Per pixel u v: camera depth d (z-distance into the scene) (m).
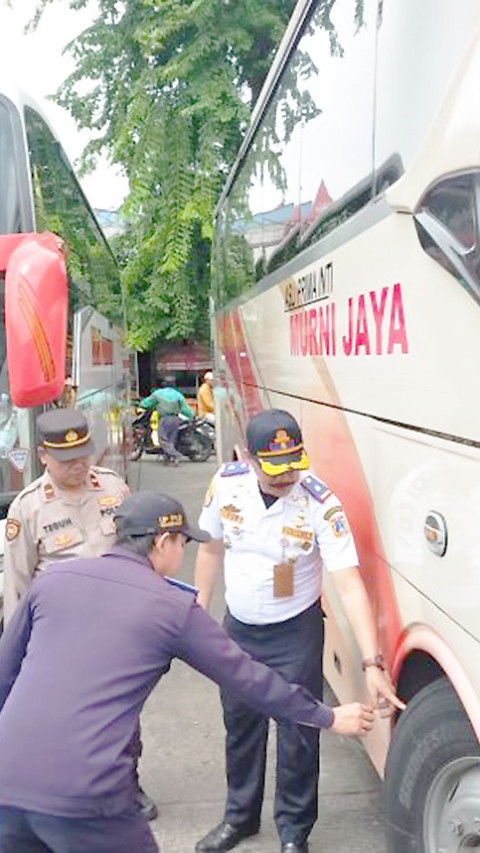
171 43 13.45
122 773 2.23
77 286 6.29
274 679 2.41
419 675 2.80
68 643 2.31
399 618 2.76
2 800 2.24
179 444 16.34
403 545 2.67
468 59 2.13
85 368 6.51
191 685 5.37
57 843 2.24
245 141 6.49
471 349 2.10
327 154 3.67
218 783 4.13
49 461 3.49
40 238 4.25
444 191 2.22
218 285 8.74
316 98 3.96
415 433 2.52
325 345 3.63
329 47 3.73
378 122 2.89
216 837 3.53
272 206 5.08
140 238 15.36
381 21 2.91
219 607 6.75
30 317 3.86
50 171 5.78
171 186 14.05
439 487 2.35
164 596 2.35
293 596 3.17
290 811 3.34
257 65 13.21
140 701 2.30
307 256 3.98
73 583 2.40
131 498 2.54
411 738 2.61
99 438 7.47
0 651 2.51
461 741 2.41
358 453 3.16
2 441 4.78
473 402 2.10
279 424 2.98
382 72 2.87
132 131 13.98
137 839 2.29
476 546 2.11
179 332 16.12
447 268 2.22
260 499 3.15
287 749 3.28
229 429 7.69
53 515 3.55
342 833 3.62
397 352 2.65
